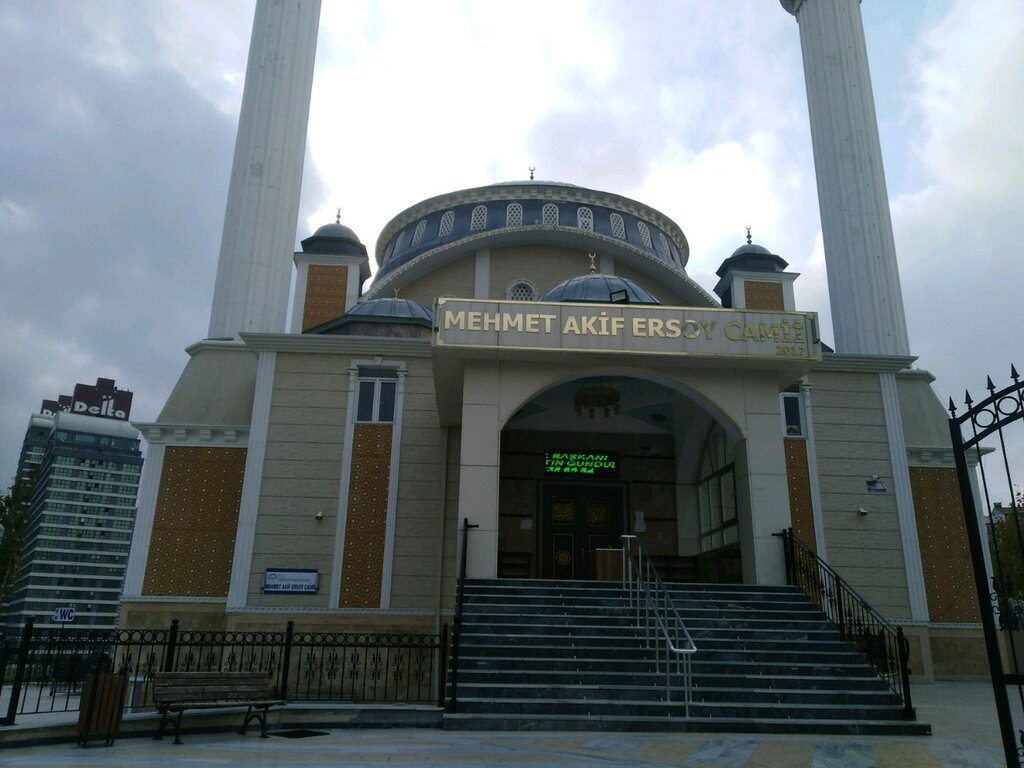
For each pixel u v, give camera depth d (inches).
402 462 749.3
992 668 244.7
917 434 823.1
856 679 426.0
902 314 1075.3
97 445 4630.9
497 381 598.5
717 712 393.4
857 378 808.3
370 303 930.7
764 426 601.3
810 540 749.9
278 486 732.0
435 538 727.1
